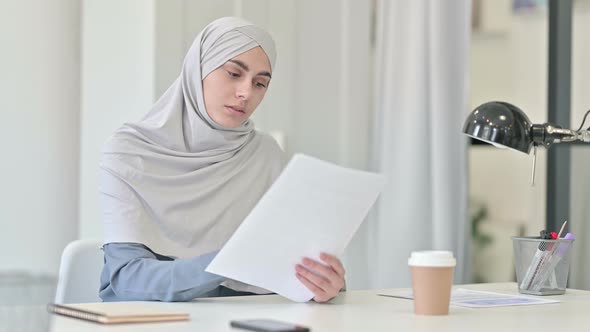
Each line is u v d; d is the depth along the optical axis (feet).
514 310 4.82
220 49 6.44
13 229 9.82
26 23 9.87
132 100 9.26
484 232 13.88
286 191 4.53
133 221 5.92
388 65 9.51
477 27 13.88
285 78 9.96
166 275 5.12
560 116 9.05
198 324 4.02
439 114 9.03
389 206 9.45
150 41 8.96
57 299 6.27
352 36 10.33
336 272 4.91
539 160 13.25
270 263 4.82
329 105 10.29
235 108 6.49
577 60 9.68
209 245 6.43
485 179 13.96
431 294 4.48
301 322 4.17
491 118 5.36
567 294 5.82
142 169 6.25
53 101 10.02
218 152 6.72
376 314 4.52
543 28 13.37
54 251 10.03
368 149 10.43
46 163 9.98
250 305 4.91
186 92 6.65
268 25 9.83
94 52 9.79
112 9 9.55
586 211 9.20
